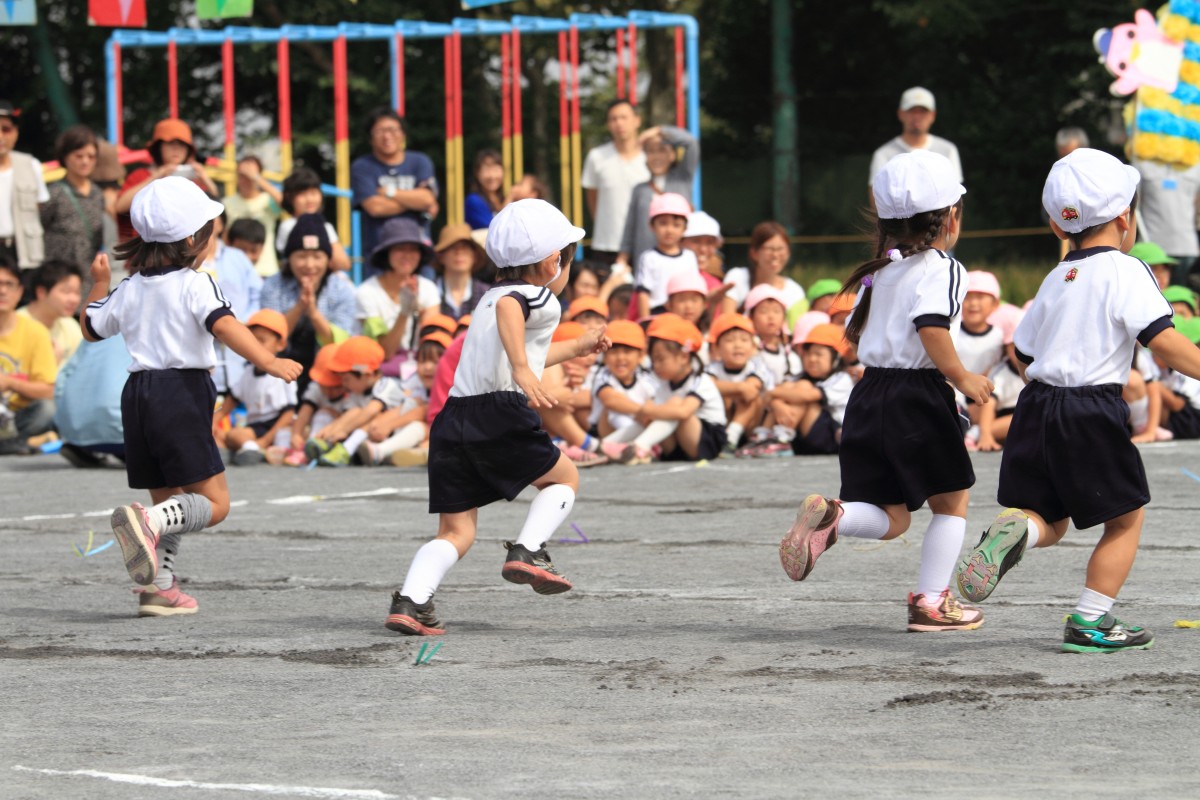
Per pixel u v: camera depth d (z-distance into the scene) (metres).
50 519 17.30
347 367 23.45
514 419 10.54
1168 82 30.45
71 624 11.07
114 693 8.80
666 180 28.36
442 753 7.35
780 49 66.19
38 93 63.12
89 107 65.38
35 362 25.72
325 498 18.86
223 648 10.08
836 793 6.55
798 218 65.88
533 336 10.62
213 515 11.43
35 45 63.09
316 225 24.48
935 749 7.24
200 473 11.40
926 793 6.53
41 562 14.17
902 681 8.68
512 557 10.52
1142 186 30.70
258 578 13.00
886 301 10.34
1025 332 9.87
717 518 16.38
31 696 8.76
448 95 38.50
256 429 24.33
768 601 11.47
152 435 11.43
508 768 7.05
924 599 10.20
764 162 66.50
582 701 8.38
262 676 9.20
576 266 26.73
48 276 26.06
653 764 7.07
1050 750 7.19
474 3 37.34
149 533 10.80
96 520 17.19
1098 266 9.55
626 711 8.12
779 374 24.36
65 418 23.27
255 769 7.13
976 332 23.47
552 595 11.94
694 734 7.61
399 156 27.86
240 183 30.78
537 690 8.68
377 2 61.34
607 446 22.41
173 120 27.52
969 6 62.88
